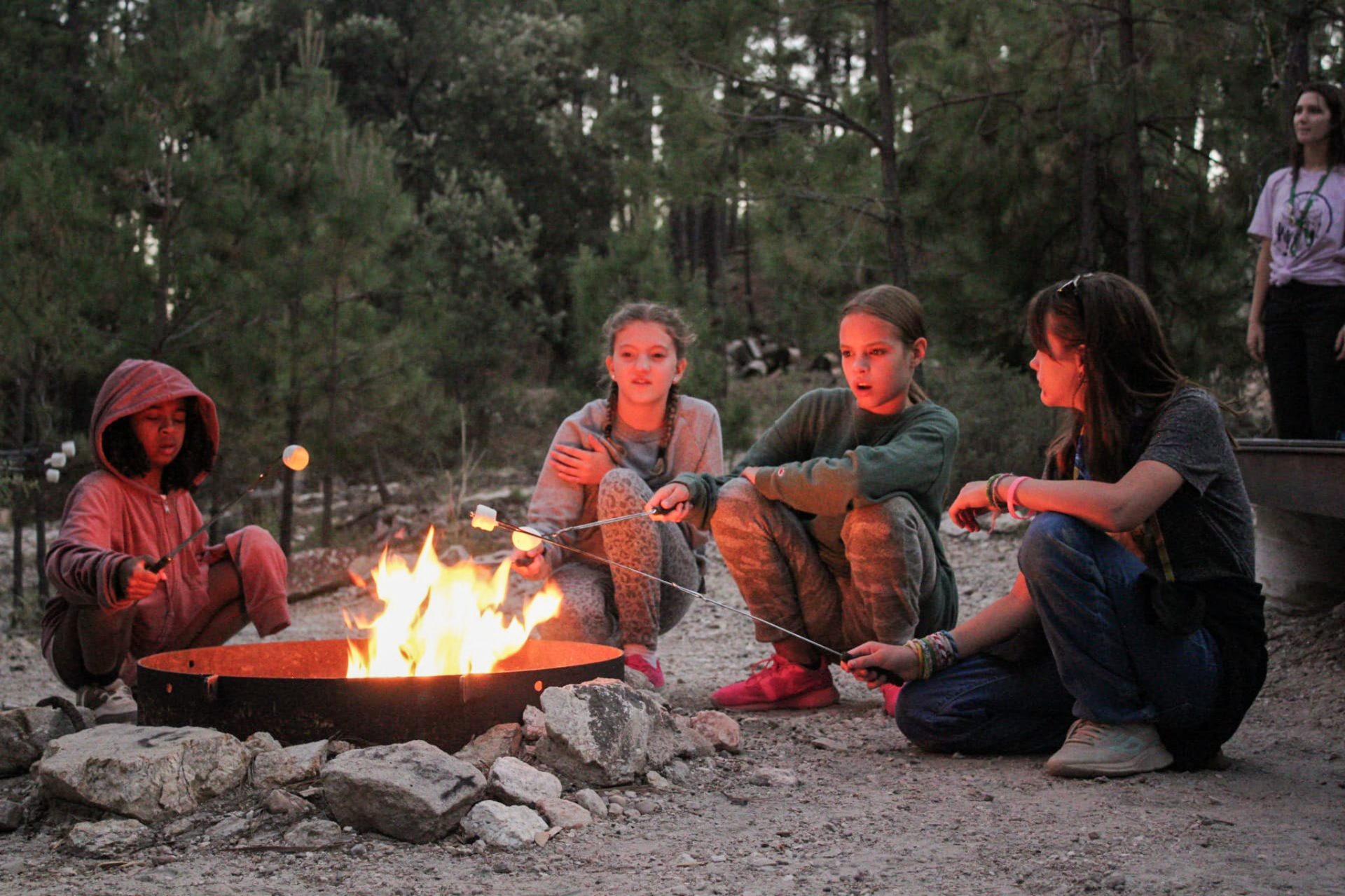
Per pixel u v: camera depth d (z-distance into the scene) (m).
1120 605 2.88
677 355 4.25
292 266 11.07
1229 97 9.52
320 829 2.51
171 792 2.61
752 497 3.78
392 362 12.62
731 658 5.52
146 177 10.72
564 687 2.93
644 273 12.73
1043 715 3.15
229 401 11.07
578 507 4.23
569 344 21.00
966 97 10.40
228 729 2.89
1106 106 9.18
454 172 23.47
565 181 28.72
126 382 3.80
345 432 12.79
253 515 13.95
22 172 10.22
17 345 9.70
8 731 3.00
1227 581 2.92
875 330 3.66
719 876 2.25
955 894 2.11
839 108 10.62
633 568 3.94
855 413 3.85
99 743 2.74
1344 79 9.03
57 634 3.75
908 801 2.74
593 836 2.53
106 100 10.99
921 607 3.76
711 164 10.41
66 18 18.44
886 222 10.29
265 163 10.95
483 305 19.84
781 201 10.43
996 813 2.60
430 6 28.11
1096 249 10.40
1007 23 10.11
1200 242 10.30
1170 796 2.71
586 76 28.77
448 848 2.45
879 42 10.16
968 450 9.81
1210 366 10.27
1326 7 8.66
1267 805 2.64
